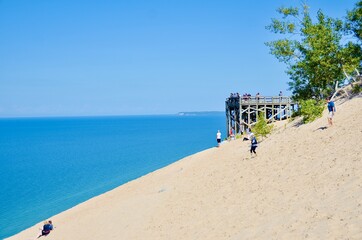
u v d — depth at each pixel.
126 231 22.31
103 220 26.42
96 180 53.16
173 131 173.62
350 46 38.09
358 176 15.84
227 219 18.20
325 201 14.97
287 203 16.72
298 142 26.08
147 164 65.06
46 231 27.11
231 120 58.25
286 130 32.84
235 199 20.67
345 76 37.62
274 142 29.92
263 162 25.42
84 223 27.16
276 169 22.56
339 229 12.23
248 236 15.05
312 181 17.95
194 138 123.19
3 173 63.72
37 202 42.06
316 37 37.81
